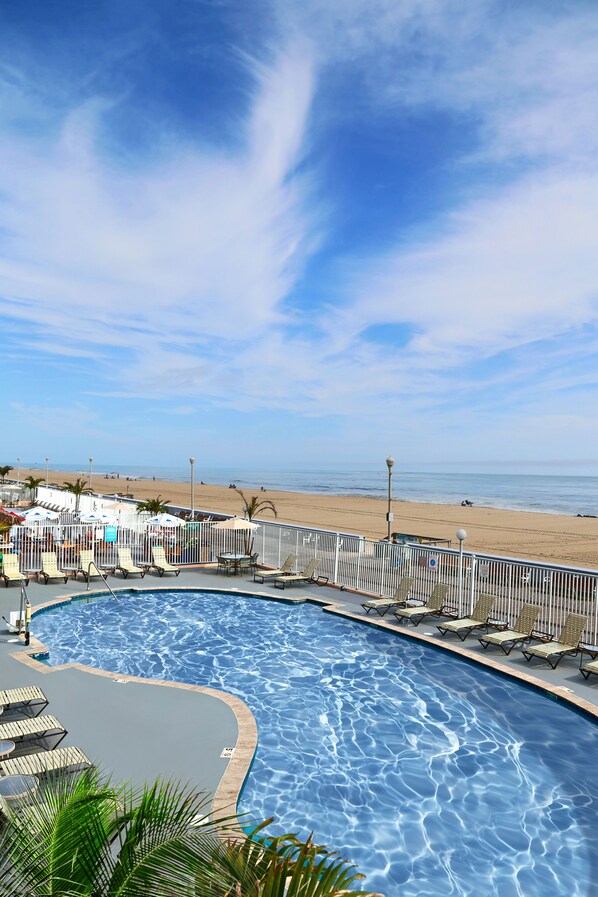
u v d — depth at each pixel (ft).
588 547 115.44
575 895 19.03
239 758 25.08
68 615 49.34
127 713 29.37
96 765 24.06
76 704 30.30
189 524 69.87
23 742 26.03
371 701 33.65
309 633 45.75
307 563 63.10
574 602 41.04
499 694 34.58
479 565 47.62
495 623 43.04
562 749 28.37
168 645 42.65
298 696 34.24
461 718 31.55
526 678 35.47
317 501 249.75
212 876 8.38
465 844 21.53
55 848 8.76
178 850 8.68
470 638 43.29
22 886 8.56
